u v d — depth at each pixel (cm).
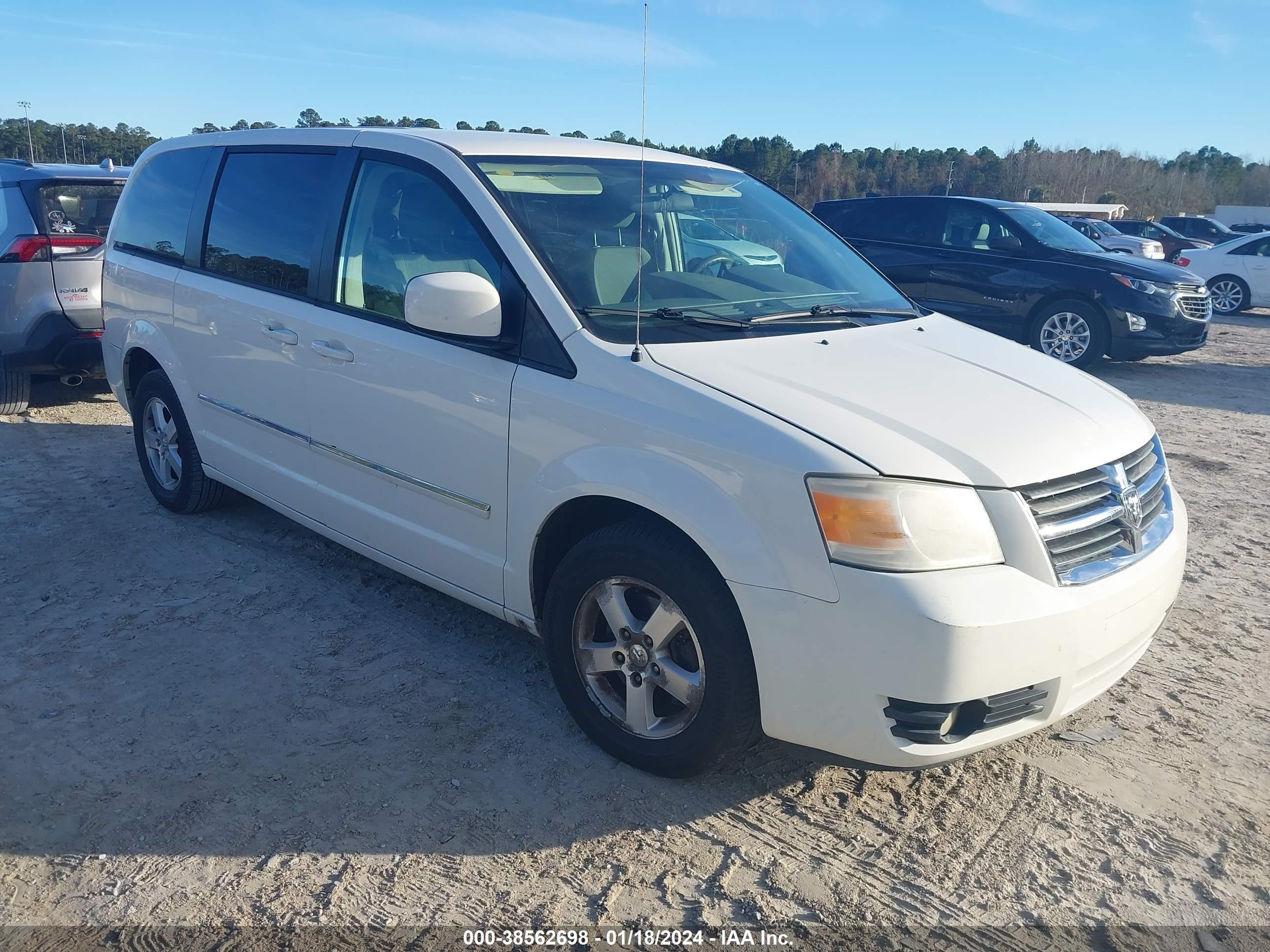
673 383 275
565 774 297
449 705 334
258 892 245
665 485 266
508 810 279
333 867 254
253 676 350
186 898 243
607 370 287
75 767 294
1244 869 261
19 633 379
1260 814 284
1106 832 276
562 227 332
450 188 340
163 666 356
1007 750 316
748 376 281
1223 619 417
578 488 286
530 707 334
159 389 487
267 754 303
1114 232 2370
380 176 368
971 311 1048
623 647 290
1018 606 241
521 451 304
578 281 313
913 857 264
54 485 557
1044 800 290
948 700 238
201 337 445
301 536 485
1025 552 249
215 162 458
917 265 1077
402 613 403
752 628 254
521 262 313
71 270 681
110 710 326
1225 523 539
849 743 251
